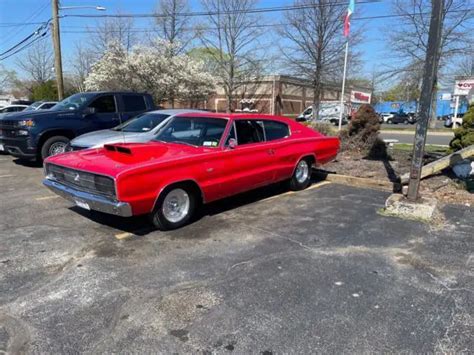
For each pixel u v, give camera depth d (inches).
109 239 190.7
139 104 433.1
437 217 227.3
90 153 215.6
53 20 770.2
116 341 112.1
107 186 178.7
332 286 145.2
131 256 171.0
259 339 113.1
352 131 455.2
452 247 184.4
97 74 1275.8
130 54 1264.8
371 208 247.6
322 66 1208.8
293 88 2122.3
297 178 289.3
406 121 1841.8
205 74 1448.1
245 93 2015.3
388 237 196.5
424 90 220.4
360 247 183.5
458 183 301.7
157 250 177.9
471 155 318.0
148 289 142.1
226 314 126.0
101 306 130.3
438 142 780.6
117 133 309.6
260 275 153.9
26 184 308.2
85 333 115.6
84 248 179.5
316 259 169.5
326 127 497.0
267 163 250.5
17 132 366.6
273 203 259.0
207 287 143.9
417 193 236.1
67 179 203.5
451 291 142.6
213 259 168.9
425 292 141.6
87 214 229.3
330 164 386.3
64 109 392.8
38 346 109.6
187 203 209.0
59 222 215.0
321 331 117.1
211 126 232.2
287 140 269.9
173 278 150.9
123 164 185.5
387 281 149.7
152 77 1275.8
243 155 231.9
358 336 114.8
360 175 334.0
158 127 291.4
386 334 115.9
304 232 203.2
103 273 154.4
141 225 211.0
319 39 1182.9
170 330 117.5
